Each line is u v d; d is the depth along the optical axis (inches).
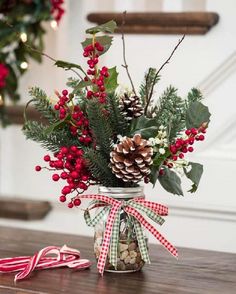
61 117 48.6
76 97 51.5
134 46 69.8
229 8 66.2
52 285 47.3
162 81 68.7
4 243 57.4
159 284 47.4
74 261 51.4
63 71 78.0
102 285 47.3
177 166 48.0
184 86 67.8
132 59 69.9
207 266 51.5
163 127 48.3
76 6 74.4
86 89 49.4
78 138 49.6
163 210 49.6
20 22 73.7
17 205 77.9
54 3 73.5
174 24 67.4
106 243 48.6
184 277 48.9
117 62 70.5
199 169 48.0
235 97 66.1
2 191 81.4
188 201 67.0
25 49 73.6
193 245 67.5
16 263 51.4
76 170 47.7
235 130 66.3
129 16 69.1
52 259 51.6
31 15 74.0
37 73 81.7
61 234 60.7
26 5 74.2
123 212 48.9
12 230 62.0
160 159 47.4
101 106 48.0
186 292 45.9
